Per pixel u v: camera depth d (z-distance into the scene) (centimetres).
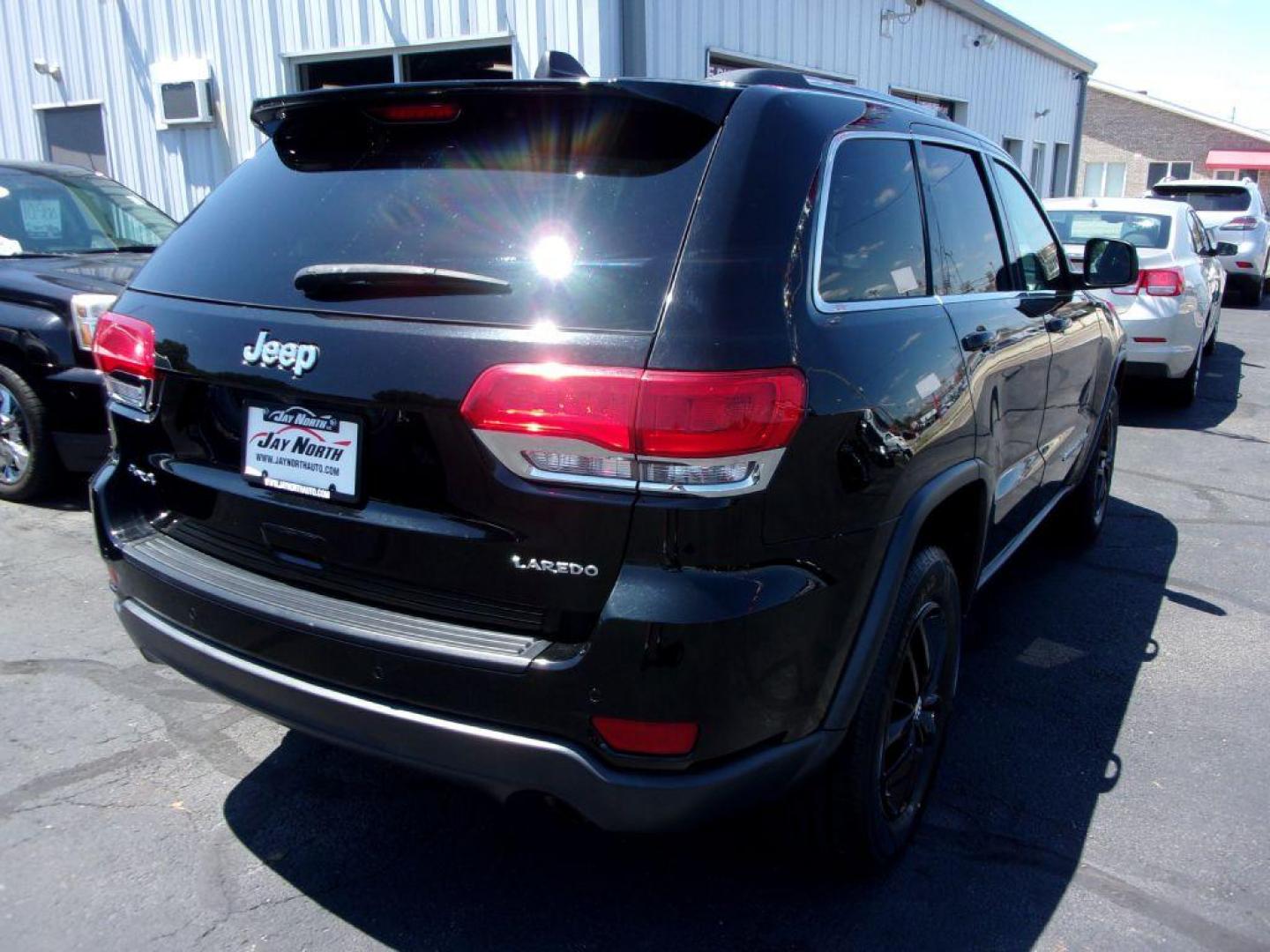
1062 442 420
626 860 273
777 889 262
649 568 195
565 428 195
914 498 247
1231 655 399
